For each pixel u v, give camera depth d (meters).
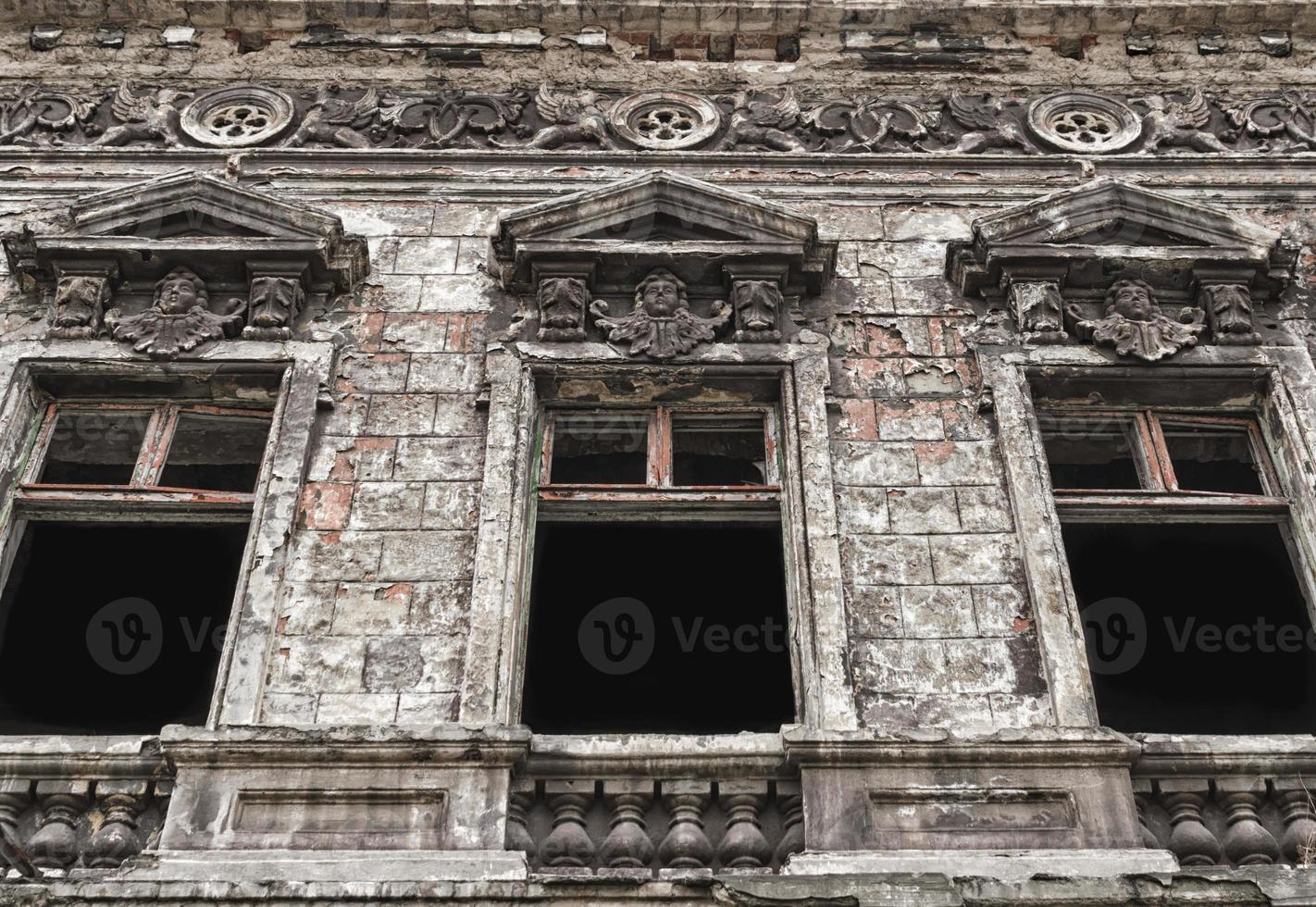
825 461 8.58
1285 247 9.53
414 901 6.52
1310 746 7.31
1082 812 7.05
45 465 8.99
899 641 7.84
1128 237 9.78
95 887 6.48
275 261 9.47
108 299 9.42
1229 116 11.25
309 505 8.36
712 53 11.74
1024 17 11.76
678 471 9.14
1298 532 8.55
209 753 7.09
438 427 8.81
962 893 6.47
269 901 6.48
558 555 10.81
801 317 9.50
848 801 7.07
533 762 7.21
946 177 10.72
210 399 9.18
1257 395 9.21
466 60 11.58
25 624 11.30
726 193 9.74
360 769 7.09
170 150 10.81
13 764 7.16
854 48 11.68
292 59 11.55
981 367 9.14
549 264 9.54
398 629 7.82
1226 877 6.54
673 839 7.01
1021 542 8.23
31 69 11.44
